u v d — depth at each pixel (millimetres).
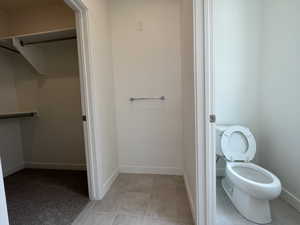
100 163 1808
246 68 2041
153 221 1450
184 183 2082
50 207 1666
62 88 2541
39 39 2252
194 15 1191
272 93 1857
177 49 2180
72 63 2475
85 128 1735
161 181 2141
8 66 2545
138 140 2354
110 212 1578
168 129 2289
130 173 2383
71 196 1855
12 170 2541
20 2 2314
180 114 2246
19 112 2631
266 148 1980
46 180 2258
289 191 1643
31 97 2613
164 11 2152
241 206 1509
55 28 2441
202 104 1239
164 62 2217
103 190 1866
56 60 2502
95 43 1771
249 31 1995
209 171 1269
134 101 2311
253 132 2100
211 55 1206
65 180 2254
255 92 2055
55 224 1438
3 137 2455
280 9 1705
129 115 2338
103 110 1946
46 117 2617
